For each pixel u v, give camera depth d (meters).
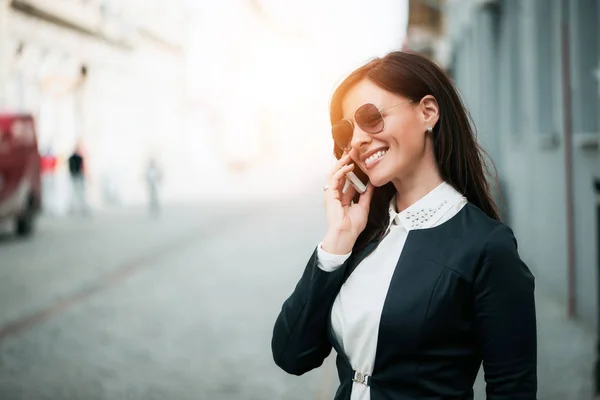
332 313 1.92
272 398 5.23
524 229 10.77
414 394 1.79
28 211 16.72
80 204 21.77
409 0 23.61
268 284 10.13
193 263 12.37
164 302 8.98
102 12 27.94
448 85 1.90
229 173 51.53
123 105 31.55
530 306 1.76
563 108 7.77
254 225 18.92
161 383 5.67
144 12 34.28
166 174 37.88
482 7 13.85
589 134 7.07
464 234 1.79
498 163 13.87
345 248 1.92
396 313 1.78
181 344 6.88
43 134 23.59
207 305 8.72
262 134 62.59
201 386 5.57
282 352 1.99
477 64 15.75
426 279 1.78
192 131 44.59
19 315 8.35
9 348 6.89
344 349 1.88
